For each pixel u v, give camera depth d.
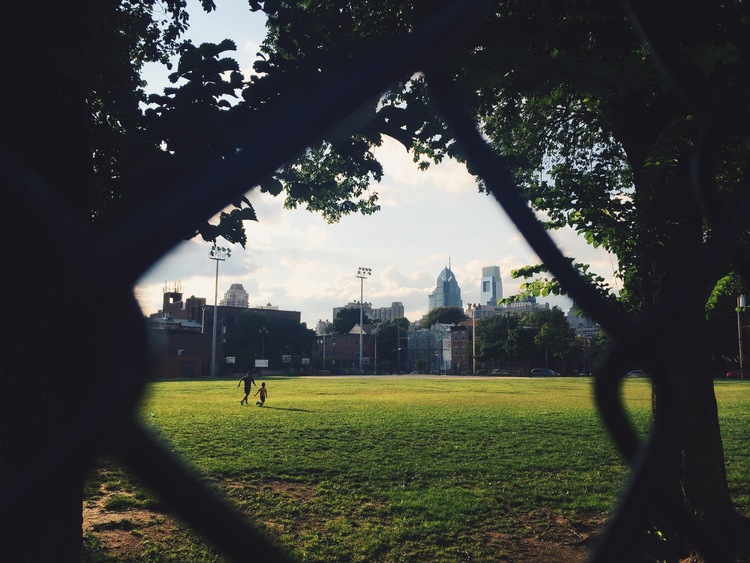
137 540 7.29
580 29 3.89
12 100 2.26
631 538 0.89
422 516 8.61
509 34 3.79
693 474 6.89
